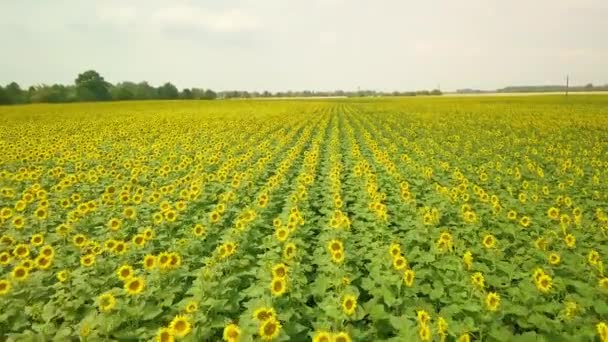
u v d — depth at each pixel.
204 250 8.81
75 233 9.98
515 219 10.32
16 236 9.43
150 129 35.03
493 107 64.00
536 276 6.38
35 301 6.70
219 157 20.27
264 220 10.75
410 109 62.72
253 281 7.63
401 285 6.73
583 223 10.10
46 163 18.78
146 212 11.19
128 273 6.65
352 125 38.94
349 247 8.62
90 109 68.56
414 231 9.18
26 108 72.88
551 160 19.89
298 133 33.53
